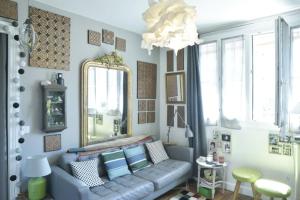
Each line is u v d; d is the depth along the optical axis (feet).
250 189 9.97
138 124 12.27
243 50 10.28
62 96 8.69
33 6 8.04
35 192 7.22
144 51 12.59
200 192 10.11
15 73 7.47
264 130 9.70
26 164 7.03
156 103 13.43
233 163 10.57
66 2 8.23
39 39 8.19
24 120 7.84
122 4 8.40
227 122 10.73
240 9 8.84
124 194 7.48
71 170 8.05
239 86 10.39
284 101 8.60
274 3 8.31
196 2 8.16
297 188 8.68
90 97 9.79
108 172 8.80
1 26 7.22
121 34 11.27
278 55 8.09
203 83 11.53
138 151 10.41
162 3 4.43
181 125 12.51
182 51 12.42
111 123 10.73
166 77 13.17
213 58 11.24
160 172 9.55
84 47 9.64
